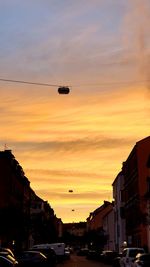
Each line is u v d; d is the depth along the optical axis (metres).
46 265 36.66
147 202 54.91
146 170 63.84
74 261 66.19
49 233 111.38
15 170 70.31
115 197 93.44
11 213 53.69
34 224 80.06
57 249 64.19
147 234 56.88
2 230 53.38
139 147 65.12
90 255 74.31
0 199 63.78
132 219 70.19
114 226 95.81
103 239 107.44
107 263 54.44
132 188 70.88
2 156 65.56
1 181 64.56
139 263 25.95
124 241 78.38
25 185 84.19
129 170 74.56
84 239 140.75
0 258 24.31
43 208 116.62
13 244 64.38
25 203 85.25
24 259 36.00
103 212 127.38
